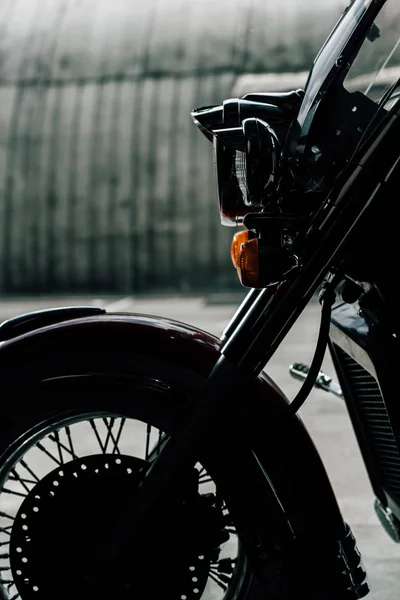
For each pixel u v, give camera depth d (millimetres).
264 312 1722
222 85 19984
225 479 1793
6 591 1859
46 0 21812
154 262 19844
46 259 20188
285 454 1801
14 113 20547
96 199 20047
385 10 1774
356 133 1724
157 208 19875
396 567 2867
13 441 1829
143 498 1721
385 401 1831
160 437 1864
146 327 1844
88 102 20438
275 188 1698
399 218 1763
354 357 1981
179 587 1812
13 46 21031
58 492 1835
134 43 20719
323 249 1704
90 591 1754
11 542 1840
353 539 1843
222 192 1793
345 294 1863
